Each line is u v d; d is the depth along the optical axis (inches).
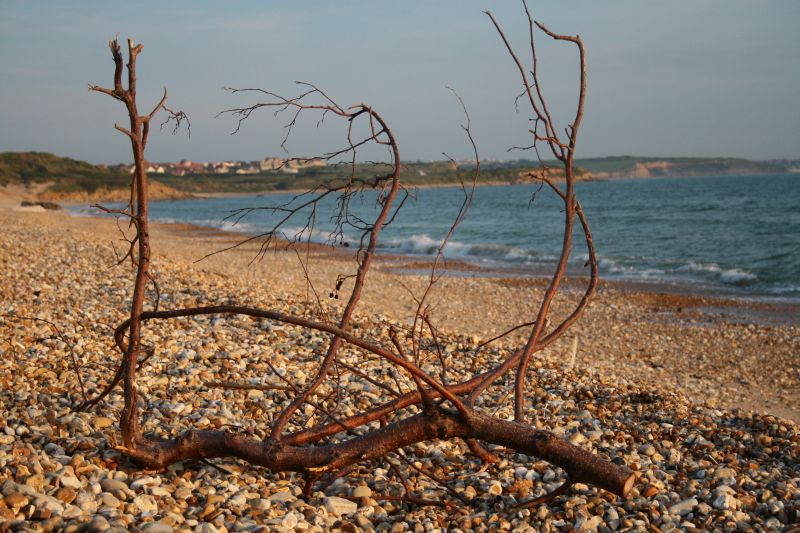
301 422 227.6
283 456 163.6
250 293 504.1
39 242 839.7
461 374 316.2
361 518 159.3
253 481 174.4
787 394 421.7
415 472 193.9
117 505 145.3
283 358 309.1
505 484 187.6
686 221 2009.1
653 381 432.8
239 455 166.9
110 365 276.8
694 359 518.3
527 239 1705.2
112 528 131.6
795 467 217.8
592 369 432.8
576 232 1827.0
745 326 641.0
